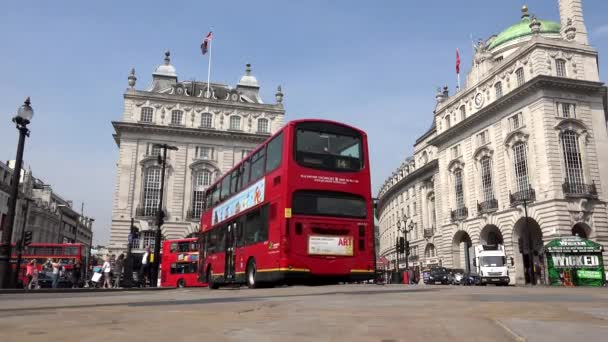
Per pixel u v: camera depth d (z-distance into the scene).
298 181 15.34
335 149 16.23
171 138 60.16
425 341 3.31
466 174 51.34
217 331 3.81
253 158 18.59
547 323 4.11
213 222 23.09
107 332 3.71
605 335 3.32
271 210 15.87
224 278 20.16
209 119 62.41
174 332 3.73
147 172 58.75
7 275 16.86
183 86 64.25
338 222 15.59
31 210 95.88
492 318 4.75
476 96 50.81
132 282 34.34
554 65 42.41
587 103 42.41
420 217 68.50
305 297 9.40
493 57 52.12
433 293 11.27
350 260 15.55
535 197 41.12
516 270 42.72
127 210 56.94
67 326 4.15
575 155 40.84
